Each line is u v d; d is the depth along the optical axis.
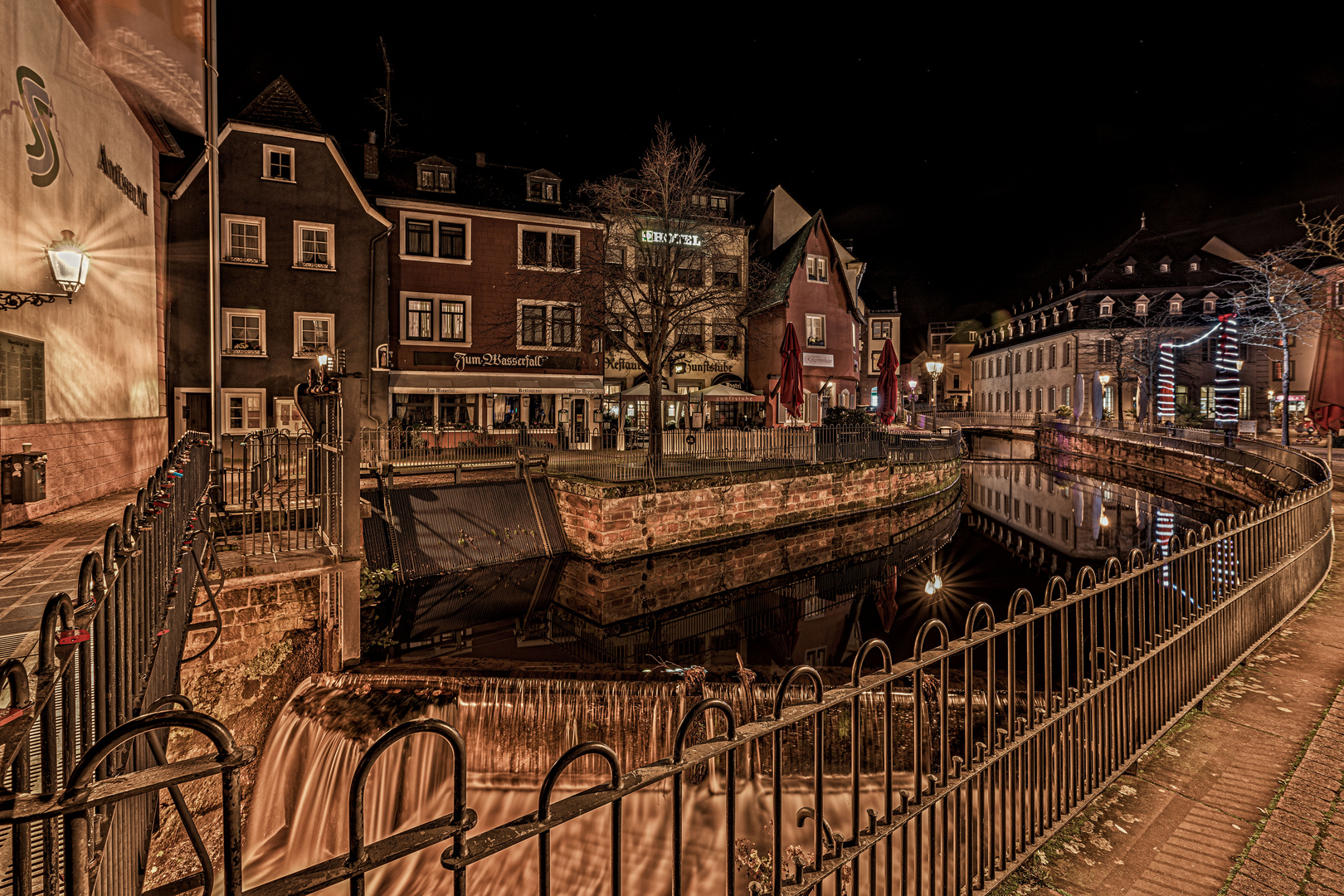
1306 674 4.82
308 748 7.10
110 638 2.53
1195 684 4.27
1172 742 3.88
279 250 22.78
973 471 37.66
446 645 10.93
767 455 20.58
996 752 2.72
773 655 11.23
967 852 2.59
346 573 7.98
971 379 76.62
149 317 11.69
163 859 6.26
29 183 7.57
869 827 2.23
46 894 1.63
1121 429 37.19
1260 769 3.58
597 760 6.91
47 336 7.98
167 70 10.27
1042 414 50.75
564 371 27.98
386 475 14.84
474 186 28.31
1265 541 5.76
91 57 9.22
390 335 25.27
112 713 2.53
